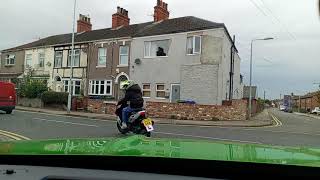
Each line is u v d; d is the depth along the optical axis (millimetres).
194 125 22031
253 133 17953
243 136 16234
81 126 16703
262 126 24797
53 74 38469
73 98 29906
